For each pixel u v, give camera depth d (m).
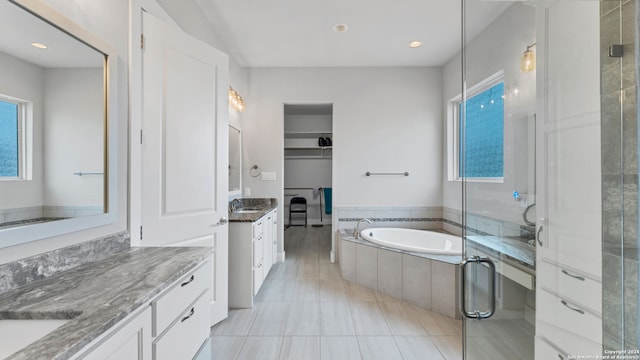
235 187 3.39
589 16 1.08
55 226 1.01
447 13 2.48
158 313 0.95
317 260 3.74
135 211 1.48
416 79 3.67
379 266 2.71
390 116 3.68
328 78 3.68
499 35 1.95
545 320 1.38
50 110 1.01
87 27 1.20
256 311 2.33
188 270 1.15
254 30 2.76
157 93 1.63
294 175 6.21
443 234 3.31
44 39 0.99
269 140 3.69
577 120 1.15
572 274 1.19
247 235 2.41
